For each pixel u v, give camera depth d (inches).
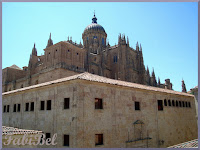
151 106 1171.3
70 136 765.9
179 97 1496.1
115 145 878.4
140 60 3193.9
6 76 2529.5
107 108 887.1
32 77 2159.2
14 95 1237.1
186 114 1523.1
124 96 997.8
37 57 2532.0
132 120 1010.1
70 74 1850.4
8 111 1274.6
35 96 1039.6
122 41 2883.9
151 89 1193.4
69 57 2065.7
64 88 861.2
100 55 2736.2
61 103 856.9
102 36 3390.7
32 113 1027.3
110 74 2888.8
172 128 1302.9
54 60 2011.6
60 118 841.5
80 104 776.3
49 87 949.8
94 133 800.9
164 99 1311.5
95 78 900.0
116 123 913.5
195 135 1562.5
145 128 1077.1
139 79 3083.2
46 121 919.7
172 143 1256.2
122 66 2748.5
